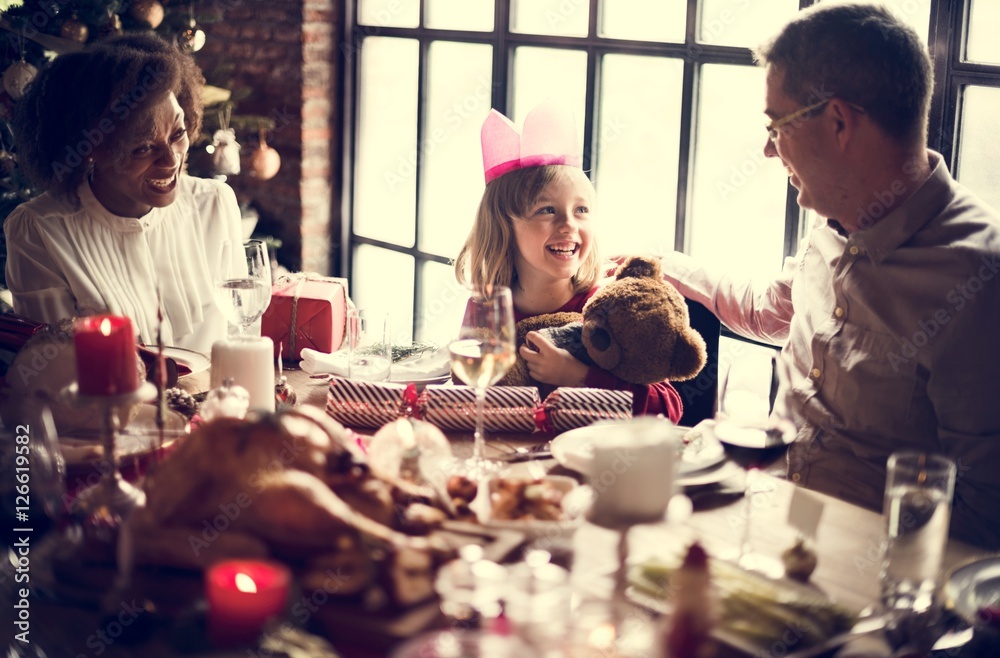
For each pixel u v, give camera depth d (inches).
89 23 124.3
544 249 77.5
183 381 68.6
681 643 36.7
